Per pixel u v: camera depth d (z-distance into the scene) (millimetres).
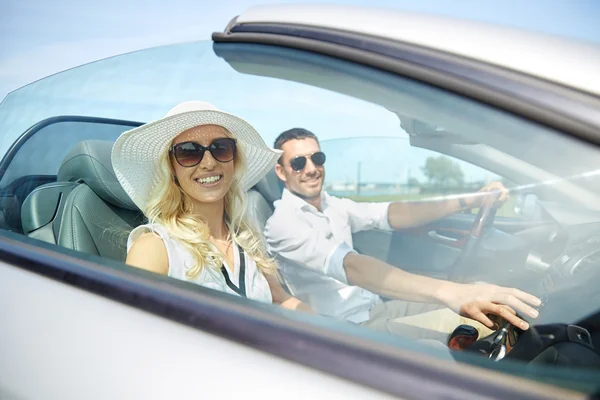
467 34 998
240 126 1267
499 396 670
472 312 1088
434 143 965
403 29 1063
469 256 1065
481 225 1014
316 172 1127
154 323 962
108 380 958
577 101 843
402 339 790
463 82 926
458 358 740
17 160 1663
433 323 1116
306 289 1227
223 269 1348
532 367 727
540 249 1044
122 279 1072
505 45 950
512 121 877
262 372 811
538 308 1080
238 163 1367
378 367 742
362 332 809
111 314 1023
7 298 1221
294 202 1212
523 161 881
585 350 984
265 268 1296
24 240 1369
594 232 981
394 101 987
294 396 769
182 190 1383
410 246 1104
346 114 1050
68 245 1383
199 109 1271
